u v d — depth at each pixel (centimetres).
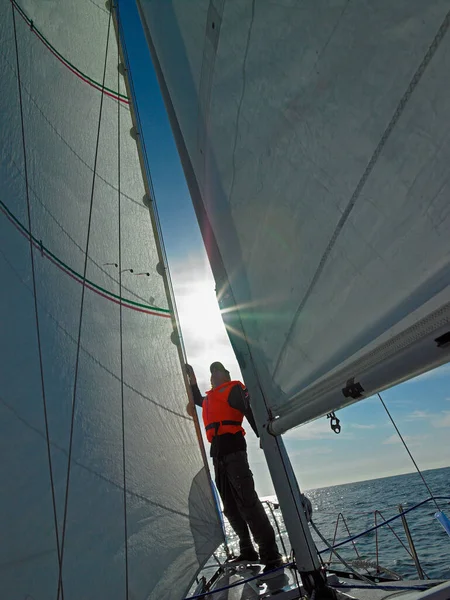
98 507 165
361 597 159
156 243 277
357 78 91
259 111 127
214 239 171
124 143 293
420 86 77
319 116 104
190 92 170
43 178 218
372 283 94
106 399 195
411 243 82
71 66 275
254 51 125
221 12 137
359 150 93
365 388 96
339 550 766
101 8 320
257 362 148
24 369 164
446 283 75
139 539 172
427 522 945
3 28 231
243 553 283
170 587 170
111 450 183
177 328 261
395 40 81
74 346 192
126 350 222
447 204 74
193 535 196
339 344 108
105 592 150
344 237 101
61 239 214
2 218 184
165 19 186
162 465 204
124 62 319
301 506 144
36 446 156
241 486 246
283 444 149
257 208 135
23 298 177
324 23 98
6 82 220
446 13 69
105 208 256
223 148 150
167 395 233
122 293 238
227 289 166
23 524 140
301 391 124
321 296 112
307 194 112
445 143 74
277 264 129
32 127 225
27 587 133
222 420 263
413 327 78
